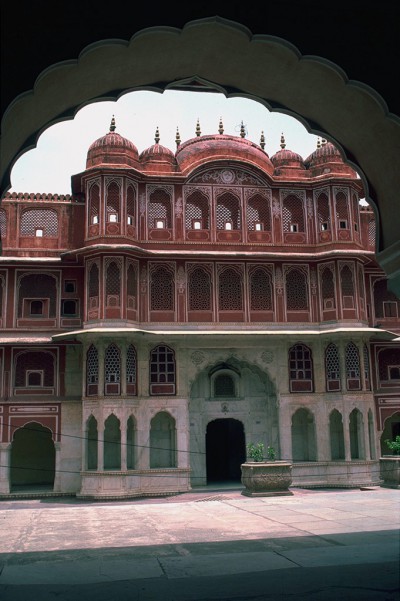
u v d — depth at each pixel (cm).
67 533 769
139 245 1703
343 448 1727
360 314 1719
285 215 1792
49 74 444
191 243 1725
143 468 1595
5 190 512
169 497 1538
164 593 475
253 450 1350
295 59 483
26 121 484
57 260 1702
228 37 479
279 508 965
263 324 1711
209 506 1021
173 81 559
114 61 487
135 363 1633
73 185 1775
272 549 635
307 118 577
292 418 1756
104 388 1576
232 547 652
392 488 1362
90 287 1653
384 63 466
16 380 1670
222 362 1741
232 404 1758
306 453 1739
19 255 1727
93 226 1677
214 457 1973
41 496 1598
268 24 454
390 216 552
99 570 558
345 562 566
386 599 443
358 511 906
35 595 476
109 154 1725
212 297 1708
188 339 1675
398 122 470
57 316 1705
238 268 1736
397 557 582
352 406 1666
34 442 1819
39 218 1770
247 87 561
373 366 1814
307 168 1903
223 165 1777
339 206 1778
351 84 470
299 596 457
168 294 1694
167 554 625
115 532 771
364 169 575
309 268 1762
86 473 1556
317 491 1561
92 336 1577
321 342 1728
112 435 1653
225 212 1773
